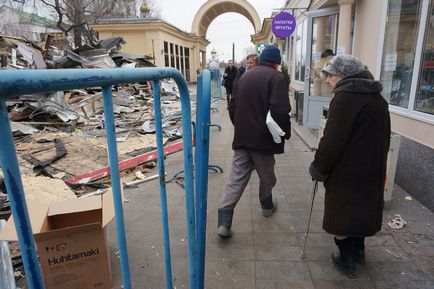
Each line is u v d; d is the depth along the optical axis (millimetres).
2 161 769
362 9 5914
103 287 2295
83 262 2209
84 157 6008
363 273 2551
